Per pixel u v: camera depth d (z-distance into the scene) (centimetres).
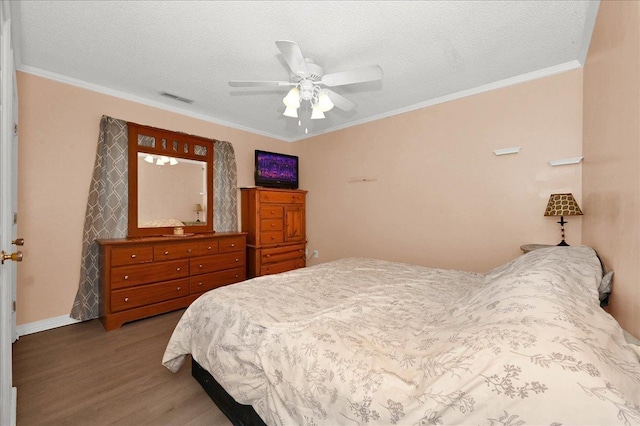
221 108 344
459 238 295
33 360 200
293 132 446
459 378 70
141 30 195
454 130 297
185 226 344
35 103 250
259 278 206
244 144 417
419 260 325
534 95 250
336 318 131
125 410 151
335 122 392
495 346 73
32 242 250
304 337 111
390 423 75
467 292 152
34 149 251
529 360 66
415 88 283
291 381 102
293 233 425
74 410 150
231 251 351
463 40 204
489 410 63
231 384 128
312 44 207
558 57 226
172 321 275
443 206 306
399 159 341
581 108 227
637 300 103
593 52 185
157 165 323
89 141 281
